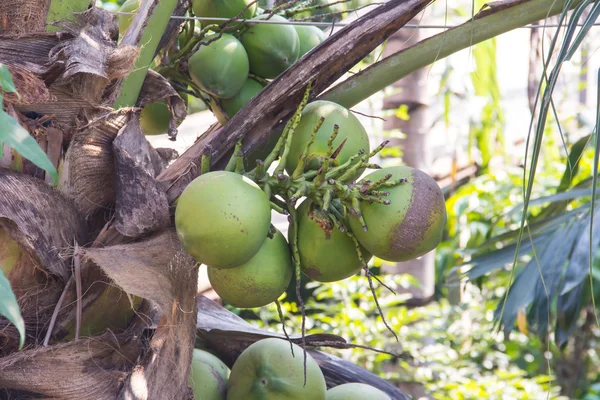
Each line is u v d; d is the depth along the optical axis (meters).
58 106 1.55
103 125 1.55
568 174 3.10
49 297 1.53
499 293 6.25
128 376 1.46
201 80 1.87
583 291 2.82
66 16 1.64
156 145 2.95
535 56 2.92
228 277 1.47
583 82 5.71
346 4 2.94
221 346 1.99
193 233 1.34
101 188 1.59
